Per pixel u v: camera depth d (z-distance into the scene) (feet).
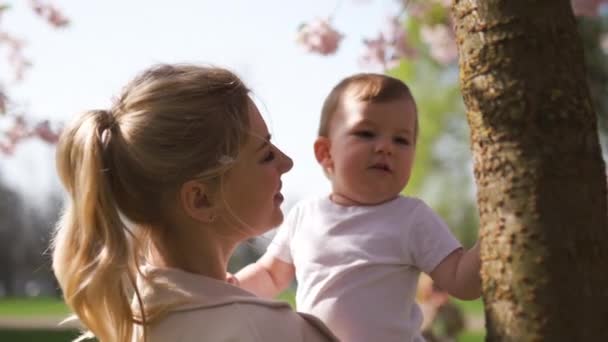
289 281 8.47
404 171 7.95
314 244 7.97
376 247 7.66
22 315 83.76
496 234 5.82
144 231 6.85
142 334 6.59
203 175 6.53
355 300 7.59
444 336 25.40
